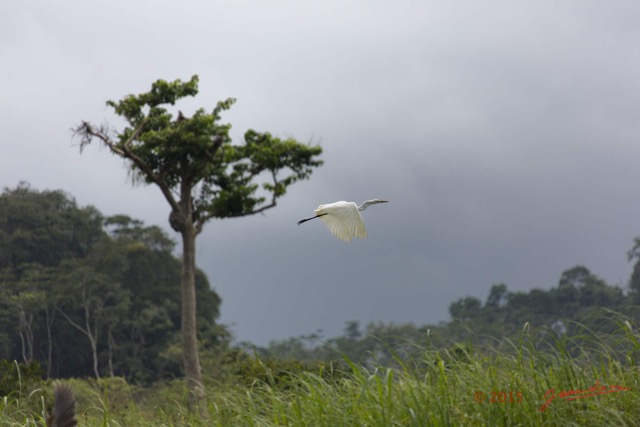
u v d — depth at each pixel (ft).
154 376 634.84
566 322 122.31
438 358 118.83
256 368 226.79
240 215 369.30
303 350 415.23
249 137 371.15
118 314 643.86
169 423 126.52
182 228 355.97
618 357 121.90
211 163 355.77
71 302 646.74
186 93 355.97
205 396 127.24
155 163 352.08
